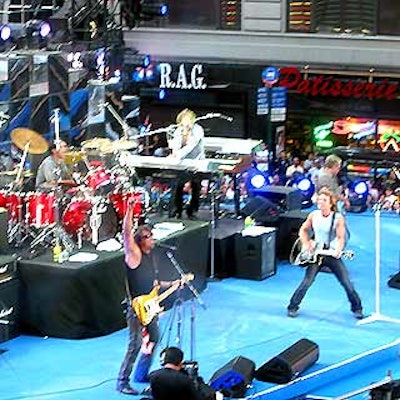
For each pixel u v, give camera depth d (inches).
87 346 575.2
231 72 1091.3
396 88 1055.0
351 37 1055.6
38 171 669.9
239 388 505.7
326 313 638.5
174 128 730.2
